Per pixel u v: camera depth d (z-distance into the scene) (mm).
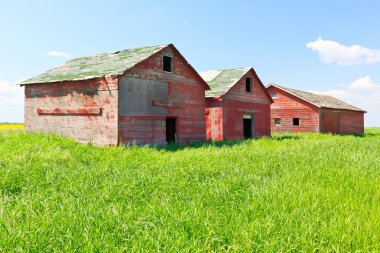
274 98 38188
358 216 5148
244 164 10250
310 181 7695
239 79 25562
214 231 4383
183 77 20297
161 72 18688
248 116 27266
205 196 6328
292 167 9789
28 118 20125
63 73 19641
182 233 4242
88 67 19453
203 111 21922
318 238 4312
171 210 5188
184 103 20328
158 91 18422
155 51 18141
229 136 24422
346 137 28469
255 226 4504
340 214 5230
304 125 35844
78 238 4070
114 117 16016
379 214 5188
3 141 15383
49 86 18906
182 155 12453
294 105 36594
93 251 3770
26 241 3938
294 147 15484
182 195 6492
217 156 11750
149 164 10461
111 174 8516
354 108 44750
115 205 5641
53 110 18656
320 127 35125
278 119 38031
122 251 3793
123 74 16062
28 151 11375
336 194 6363
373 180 8008
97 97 16734
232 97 24969
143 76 17469
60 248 3912
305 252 3865
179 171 8750
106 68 17594
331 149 14414
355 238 4309
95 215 4945
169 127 21219
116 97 15961
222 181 7578
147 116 17625
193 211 5176
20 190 7105
